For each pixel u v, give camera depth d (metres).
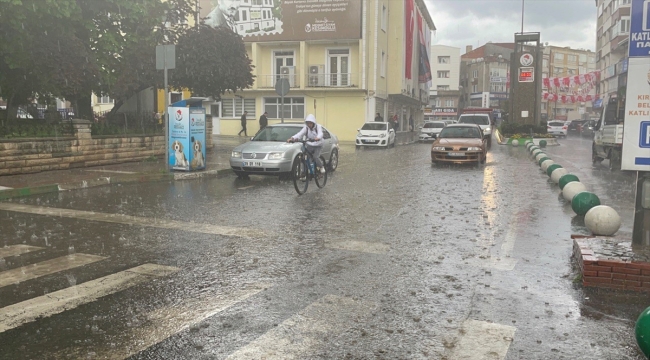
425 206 9.99
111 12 16.41
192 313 4.51
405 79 46.72
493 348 3.90
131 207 9.55
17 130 13.43
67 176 12.80
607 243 5.95
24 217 8.49
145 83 19.44
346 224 8.27
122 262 6.01
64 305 4.67
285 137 14.80
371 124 30.91
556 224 8.38
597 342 4.02
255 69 39.31
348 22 37.09
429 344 3.96
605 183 14.03
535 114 36.62
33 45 13.89
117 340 3.97
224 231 7.66
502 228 8.05
